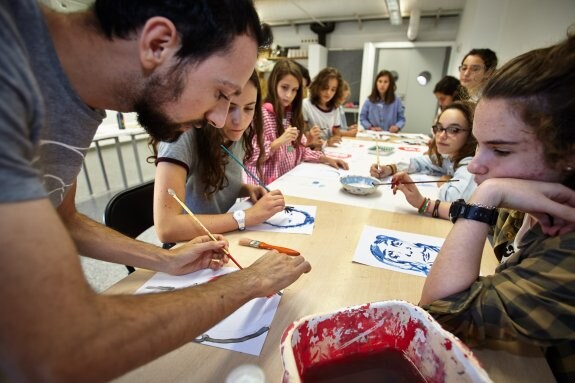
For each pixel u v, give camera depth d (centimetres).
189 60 42
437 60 578
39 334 24
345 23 625
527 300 47
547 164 52
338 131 307
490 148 56
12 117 27
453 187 119
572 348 49
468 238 56
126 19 38
